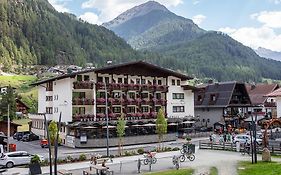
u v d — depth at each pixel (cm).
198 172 3575
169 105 8050
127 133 6875
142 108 7706
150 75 7800
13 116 10838
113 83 7194
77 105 6831
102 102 6981
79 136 6394
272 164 3744
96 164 3947
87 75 7025
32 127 8631
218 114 9325
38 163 3750
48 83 7706
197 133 8106
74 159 4525
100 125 6500
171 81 8150
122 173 3719
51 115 7475
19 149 6216
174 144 6731
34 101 15000
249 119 9331
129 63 7394
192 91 8438
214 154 4966
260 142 5616
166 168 3966
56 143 2961
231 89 9256
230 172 3484
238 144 5238
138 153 5166
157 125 5812
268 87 11475
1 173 3925
